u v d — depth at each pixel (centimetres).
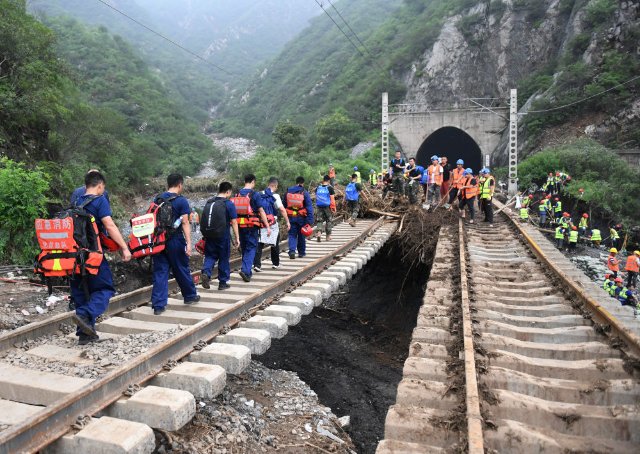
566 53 4572
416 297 1497
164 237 564
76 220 439
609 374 428
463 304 612
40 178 1006
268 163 2955
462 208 1461
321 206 1230
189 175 5416
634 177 2741
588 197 2492
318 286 747
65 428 322
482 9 6081
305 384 866
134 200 3466
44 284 868
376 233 1321
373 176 2055
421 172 1505
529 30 5638
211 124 10000
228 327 543
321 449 576
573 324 578
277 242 867
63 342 493
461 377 409
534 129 4047
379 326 1462
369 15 11512
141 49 13762
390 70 6800
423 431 340
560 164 2931
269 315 605
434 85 6072
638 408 357
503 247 1116
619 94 3825
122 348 463
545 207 2127
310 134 6631
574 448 323
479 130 4022
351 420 773
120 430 320
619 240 2338
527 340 543
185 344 474
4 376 396
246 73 14825
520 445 324
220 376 415
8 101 1481
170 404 357
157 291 581
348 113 6425
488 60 5819
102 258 464
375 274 1705
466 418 336
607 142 3659
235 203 752
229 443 491
